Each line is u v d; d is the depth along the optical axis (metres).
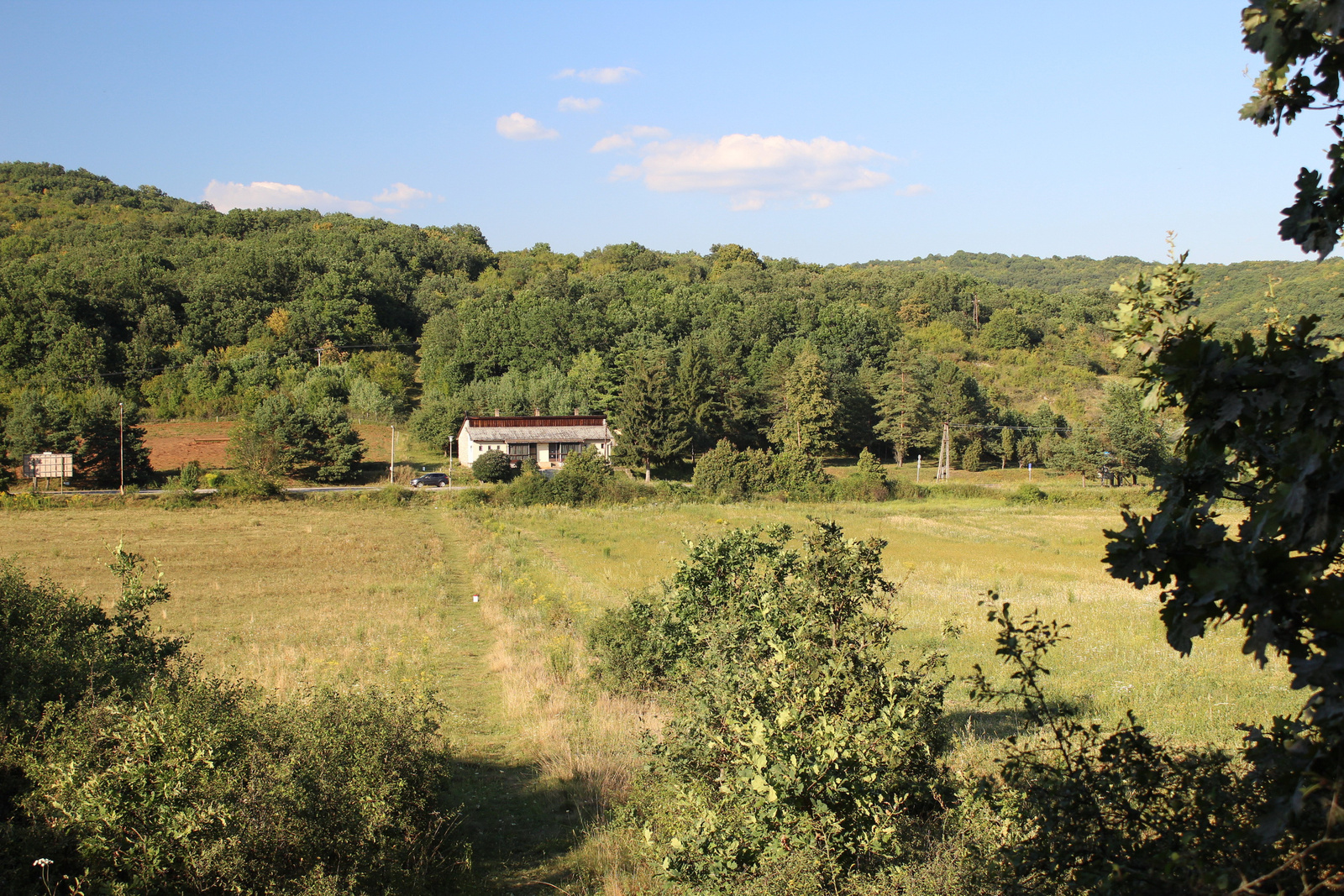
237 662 17.83
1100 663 15.74
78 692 8.09
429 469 73.69
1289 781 3.25
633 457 75.94
